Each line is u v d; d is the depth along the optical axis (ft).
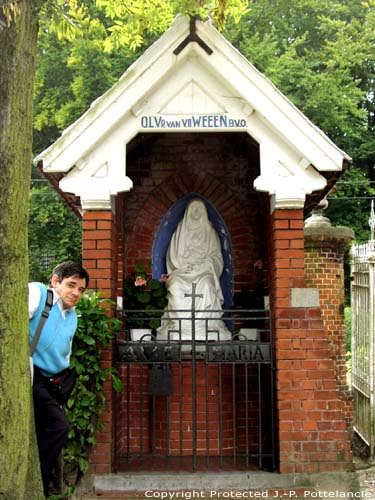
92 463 22.48
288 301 23.17
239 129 23.45
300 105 80.23
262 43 81.05
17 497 14.65
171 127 23.36
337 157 23.00
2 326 14.51
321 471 22.44
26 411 14.90
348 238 36.81
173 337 26.55
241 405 27.12
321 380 22.85
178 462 24.89
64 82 83.46
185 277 27.32
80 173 23.26
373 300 30.14
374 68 96.32
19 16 14.83
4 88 14.67
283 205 23.39
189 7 21.40
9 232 14.58
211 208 29.37
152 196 28.81
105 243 23.31
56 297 18.29
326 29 90.84
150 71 22.95
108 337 21.91
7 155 14.60
